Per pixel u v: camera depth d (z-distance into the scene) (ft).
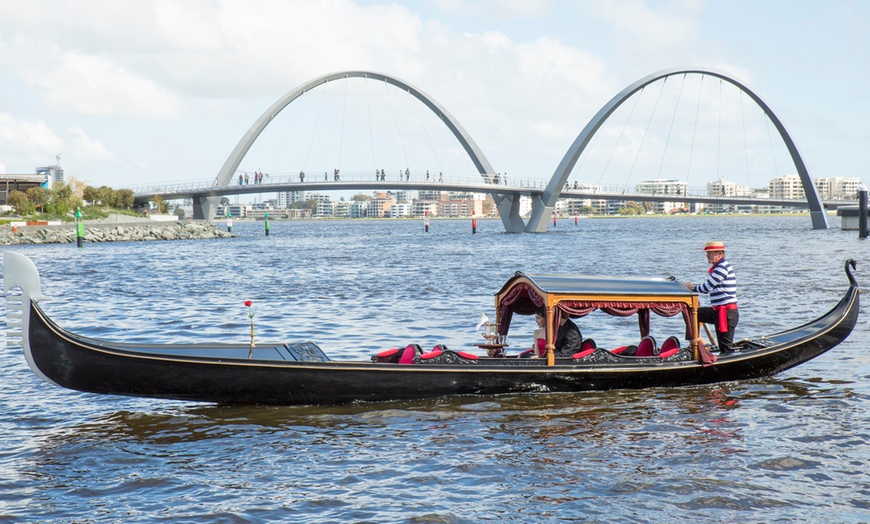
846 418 41.52
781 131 389.19
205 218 448.24
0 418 43.11
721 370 49.49
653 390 48.11
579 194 416.87
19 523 28.96
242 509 29.96
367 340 69.10
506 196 427.74
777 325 74.64
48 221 341.82
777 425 40.37
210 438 39.14
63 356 41.52
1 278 139.33
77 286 125.39
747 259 168.35
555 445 37.45
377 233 483.51
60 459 36.11
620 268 152.87
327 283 127.03
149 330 77.71
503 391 46.24
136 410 44.52
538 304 47.80
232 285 125.70
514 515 29.19
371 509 29.84
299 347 47.50
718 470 33.73
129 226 346.74
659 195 425.28
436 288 115.85
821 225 398.62
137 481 33.14
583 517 28.94
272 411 43.88
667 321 77.00
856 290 53.36
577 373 46.83
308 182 394.73
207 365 42.45
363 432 39.86
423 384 45.11
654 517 28.91
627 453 36.17
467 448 37.09
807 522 28.43
